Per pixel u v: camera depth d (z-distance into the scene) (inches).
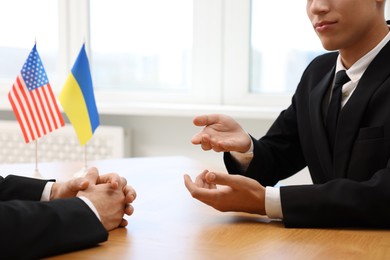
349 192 54.5
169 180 78.2
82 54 85.2
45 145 141.9
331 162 64.1
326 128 65.2
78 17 144.5
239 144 66.0
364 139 60.4
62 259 46.8
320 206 54.4
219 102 138.8
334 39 61.2
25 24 148.5
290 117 76.0
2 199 58.7
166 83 143.8
